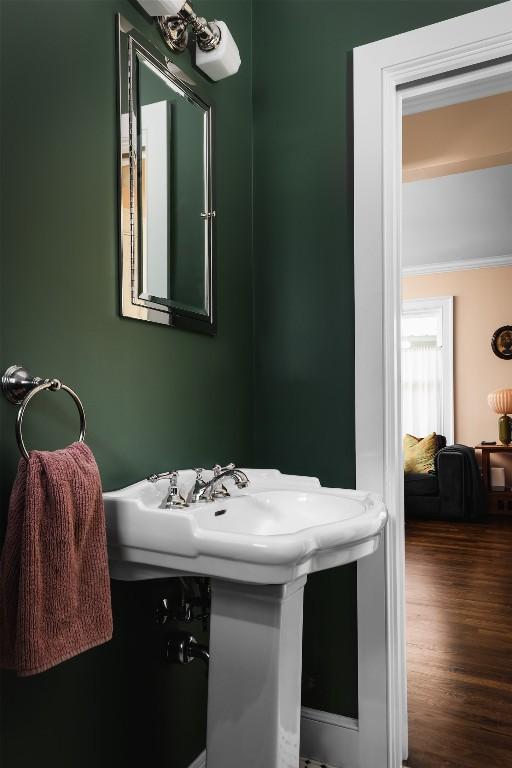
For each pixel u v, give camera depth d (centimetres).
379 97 170
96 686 122
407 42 166
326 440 180
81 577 100
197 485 132
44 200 109
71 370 116
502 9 155
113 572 118
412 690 208
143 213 138
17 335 103
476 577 342
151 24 145
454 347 598
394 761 165
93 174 123
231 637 115
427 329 664
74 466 99
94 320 122
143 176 138
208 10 167
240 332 186
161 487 132
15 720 102
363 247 171
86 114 121
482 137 263
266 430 191
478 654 237
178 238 151
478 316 587
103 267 125
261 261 193
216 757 117
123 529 112
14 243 102
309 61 185
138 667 136
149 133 141
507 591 316
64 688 114
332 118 180
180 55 157
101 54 125
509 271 573
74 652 97
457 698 202
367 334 170
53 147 112
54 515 93
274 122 191
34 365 107
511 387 572
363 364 170
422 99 221
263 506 144
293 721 122
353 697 171
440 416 646
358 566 169
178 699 151
